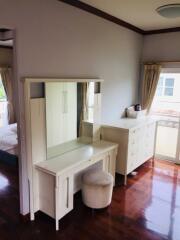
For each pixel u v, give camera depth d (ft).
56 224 7.71
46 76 8.04
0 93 19.65
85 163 8.61
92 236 7.47
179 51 12.71
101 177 8.80
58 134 8.83
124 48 12.35
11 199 9.50
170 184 11.23
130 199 9.77
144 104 14.34
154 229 7.88
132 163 11.55
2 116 19.98
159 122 14.47
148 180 11.63
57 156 8.76
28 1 7.06
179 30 12.50
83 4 9.00
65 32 8.55
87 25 9.56
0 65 18.74
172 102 14.07
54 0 7.91
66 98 8.96
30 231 7.64
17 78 7.16
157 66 13.32
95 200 8.54
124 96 13.20
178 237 7.50
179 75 13.60
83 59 9.64
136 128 11.17
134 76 13.85
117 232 7.68
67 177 7.88
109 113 12.09
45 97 8.02
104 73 11.13
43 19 7.62
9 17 6.62
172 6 8.78
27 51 7.27
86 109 10.12
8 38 12.53
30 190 7.98
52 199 7.82
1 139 13.17
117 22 11.28
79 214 8.66
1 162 12.94
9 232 7.57
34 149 7.88
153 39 13.57
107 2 8.84
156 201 9.66
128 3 8.91
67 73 8.93
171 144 14.32
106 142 10.78
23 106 7.39
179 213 8.83
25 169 7.82
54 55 8.24
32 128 7.68
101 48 10.62
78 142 9.96
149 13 10.14
